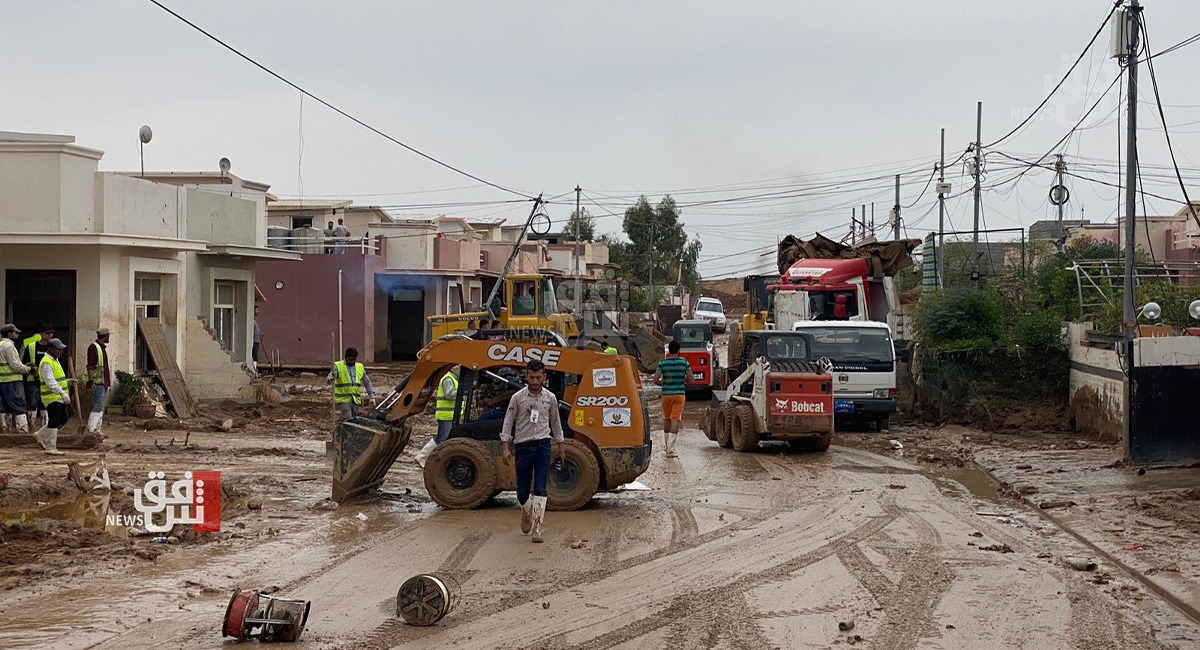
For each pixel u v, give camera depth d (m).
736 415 20.88
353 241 44.91
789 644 7.96
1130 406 17.23
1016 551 11.55
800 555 11.23
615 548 11.53
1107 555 11.16
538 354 14.08
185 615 8.67
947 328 26.12
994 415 24.91
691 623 8.54
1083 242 38.84
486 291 57.09
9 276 22.25
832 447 21.50
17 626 8.27
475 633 8.22
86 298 22.17
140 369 24.17
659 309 64.19
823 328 24.06
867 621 8.63
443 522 12.99
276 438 21.19
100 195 22.36
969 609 9.04
